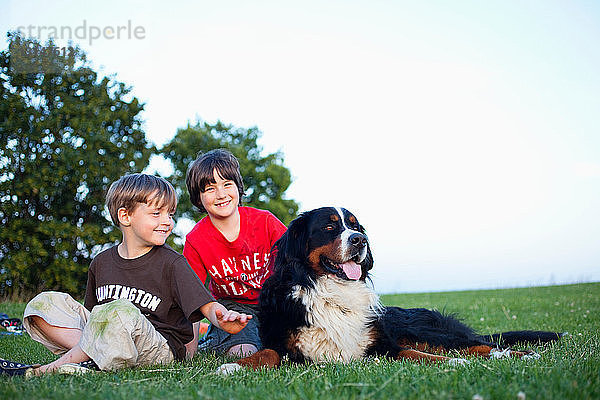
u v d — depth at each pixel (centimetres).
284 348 361
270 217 450
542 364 263
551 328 561
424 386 206
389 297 1302
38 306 316
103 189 1894
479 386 209
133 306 292
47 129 1811
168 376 267
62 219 1842
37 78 1877
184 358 344
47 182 1758
